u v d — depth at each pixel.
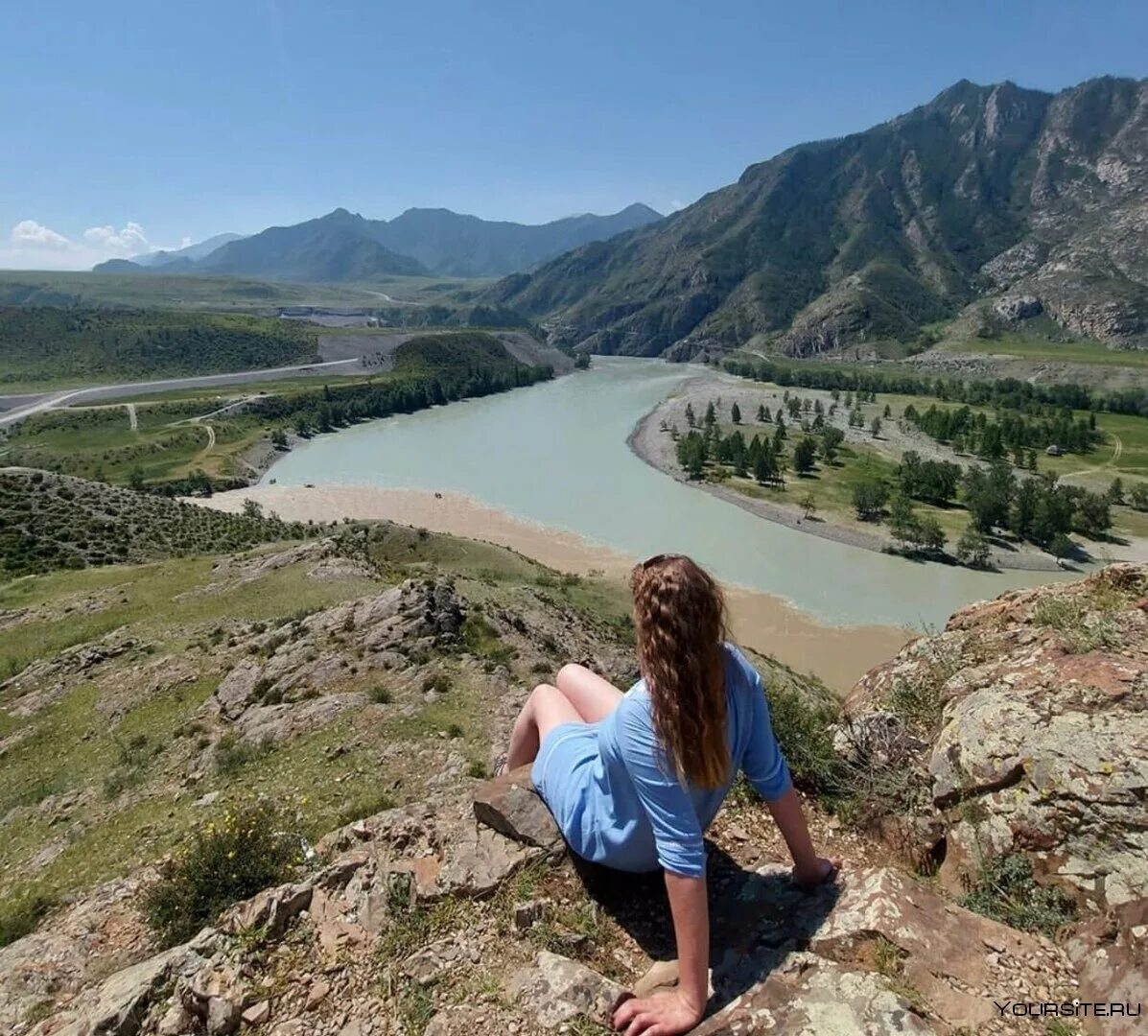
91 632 37.53
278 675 24.34
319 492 109.06
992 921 3.65
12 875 16.45
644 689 3.38
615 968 3.80
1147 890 3.63
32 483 73.56
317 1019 3.98
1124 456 128.88
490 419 172.25
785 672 40.59
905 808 5.17
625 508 97.62
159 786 19.42
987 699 5.16
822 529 88.62
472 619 28.27
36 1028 5.24
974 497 89.94
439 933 4.26
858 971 3.22
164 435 143.25
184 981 4.49
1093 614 5.93
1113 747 4.31
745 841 4.93
